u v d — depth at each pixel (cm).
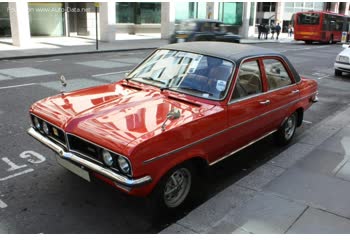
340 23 3691
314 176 463
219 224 351
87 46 2016
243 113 441
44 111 395
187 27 1762
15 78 1045
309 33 3341
